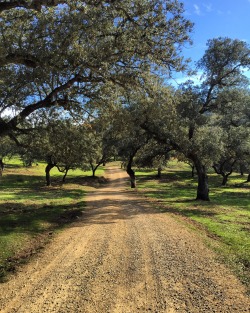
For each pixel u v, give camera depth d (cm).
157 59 1183
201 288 630
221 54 2512
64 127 1702
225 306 546
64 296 613
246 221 1562
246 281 663
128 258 867
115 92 1474
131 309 547
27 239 1188
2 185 4269
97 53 1056
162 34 1137
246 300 569
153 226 1364
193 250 935
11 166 6450
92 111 1616
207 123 2597
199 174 2767
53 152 2014
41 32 1022
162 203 2414
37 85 1417
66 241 1127
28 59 1025
